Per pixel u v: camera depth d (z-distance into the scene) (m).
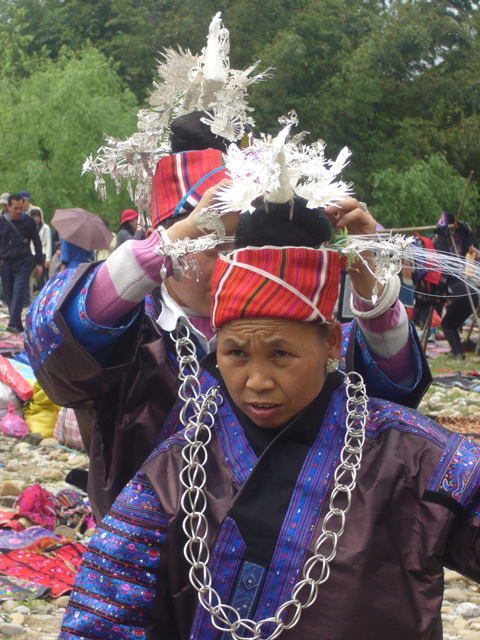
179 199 1.82
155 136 1.96
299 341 1.41
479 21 30.20
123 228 10.51
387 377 1.76
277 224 1.41
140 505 1.51
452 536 1.46
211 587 1.43
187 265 1.58
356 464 1.45
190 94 1.98
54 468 5.08
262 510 1.45
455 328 10.43
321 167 1.48
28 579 3.28
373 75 26.91
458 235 10.02
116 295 1.63
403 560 1.41
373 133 27.12
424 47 27.45
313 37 26.55
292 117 1.50
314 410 1.51
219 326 1.45
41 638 2.83
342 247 1.52
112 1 30.75
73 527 3.97
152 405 1.83
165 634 1.51
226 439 1.55
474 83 28.03
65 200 21.30
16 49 32.78
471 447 1.45
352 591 1.37
